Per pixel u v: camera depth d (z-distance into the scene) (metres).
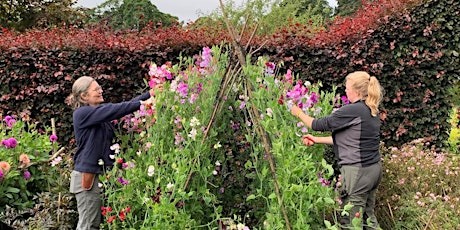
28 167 4.51
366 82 3.98
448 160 5.56
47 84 6.82
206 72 3.91
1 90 6.90
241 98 3.91
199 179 3.81
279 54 6.80
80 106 3.92
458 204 4.69
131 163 3.76
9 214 4.08
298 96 3.74
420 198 4.81
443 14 6.51
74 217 4.33
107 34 7.49
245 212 4.25
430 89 6.74
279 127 3.68
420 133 6.77
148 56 6.84
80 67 6.79
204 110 3.74
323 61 6.75
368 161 3.93
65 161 4.85
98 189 3.86
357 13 7.88
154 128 3.75
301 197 3.25
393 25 6.55
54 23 13.19
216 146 3.72
